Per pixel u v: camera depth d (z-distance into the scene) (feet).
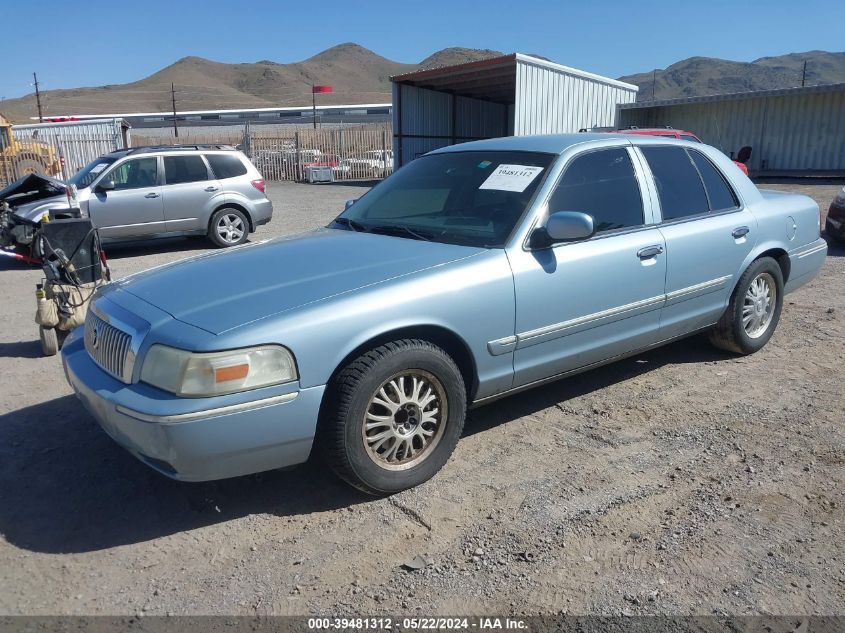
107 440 14.15
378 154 105.50
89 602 9.31
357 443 10.96
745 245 16.85
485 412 15.02
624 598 9.18
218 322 10.30
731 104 85.76
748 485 11.85
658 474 12.31
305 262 12.41
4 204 34.60
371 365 10.88
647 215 14.96
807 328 20.62
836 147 78.84
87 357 12.16
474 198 14.08
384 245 13.16
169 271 12.95
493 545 10.36
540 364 13.23
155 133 175.52
